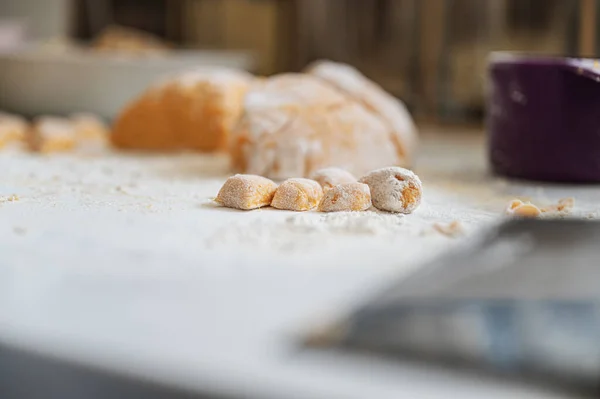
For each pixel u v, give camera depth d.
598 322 0.40
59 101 0.94
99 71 0.93
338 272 0.46
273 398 0.32
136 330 0.39
